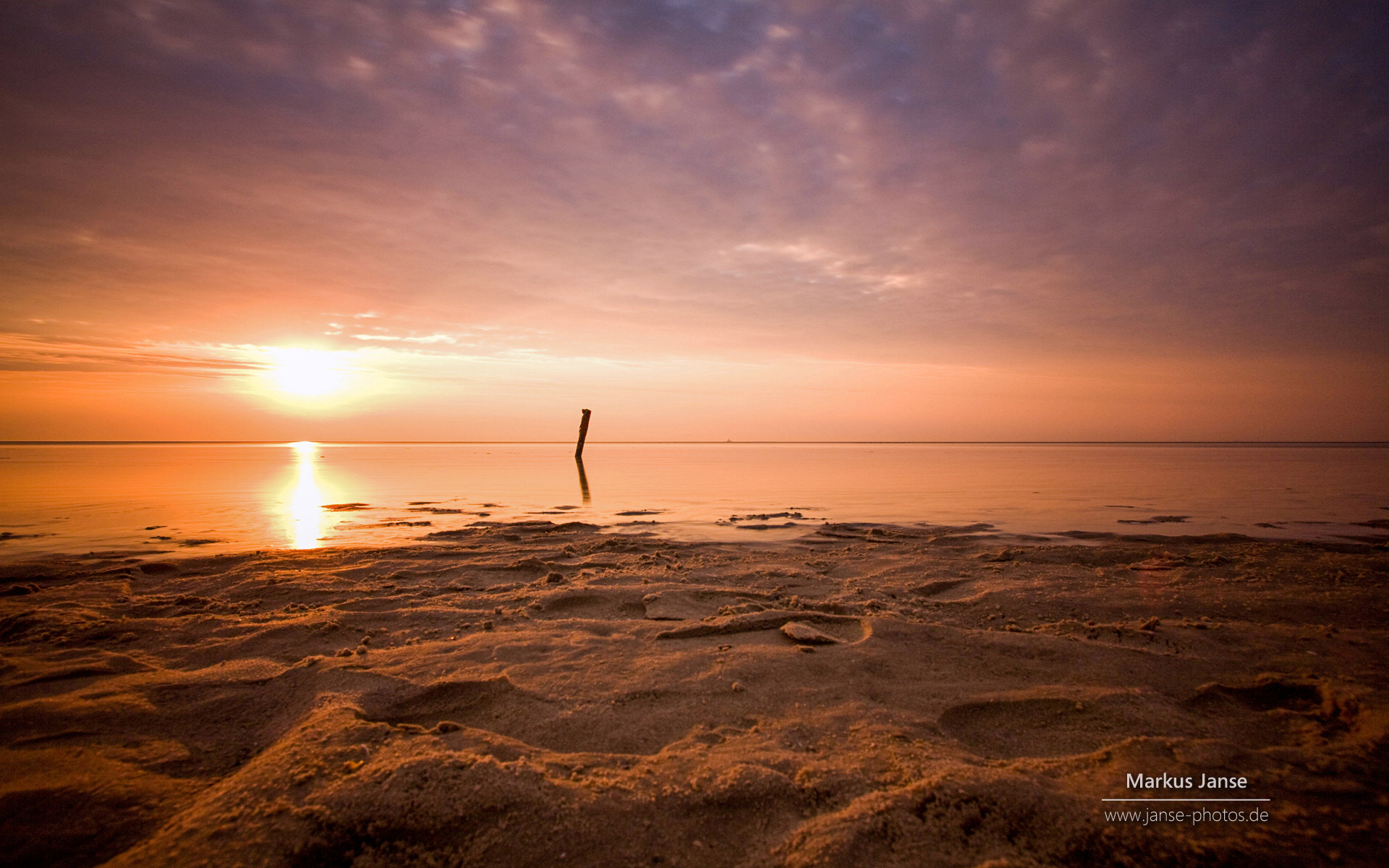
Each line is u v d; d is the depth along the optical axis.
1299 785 2.42
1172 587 5.83
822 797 2.37
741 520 11.30
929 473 24.41
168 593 5.92
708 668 3.76
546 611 5.16
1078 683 3.54
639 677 3.62
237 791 2.28
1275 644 4.17
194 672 3.68
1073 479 21.11
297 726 2.95
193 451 62.81
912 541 8.83
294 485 18.97
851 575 6.58
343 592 5.86
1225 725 3.05
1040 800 2.27
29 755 2.68
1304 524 10.41
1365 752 2.64
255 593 5.85
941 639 4.26
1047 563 7.12
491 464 32.75
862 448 73.06
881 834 2.11
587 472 26.14
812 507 13.23
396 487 18.50
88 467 28.89
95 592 5.84
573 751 2.81
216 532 9.90
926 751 2.73
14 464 32.12
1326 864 2.00
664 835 2.17
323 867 1.98
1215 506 13.02
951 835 2.12
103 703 3.17
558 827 2.15
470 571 6.79
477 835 2.10
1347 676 3.57
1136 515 11.70
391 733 2.78
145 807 2.34
